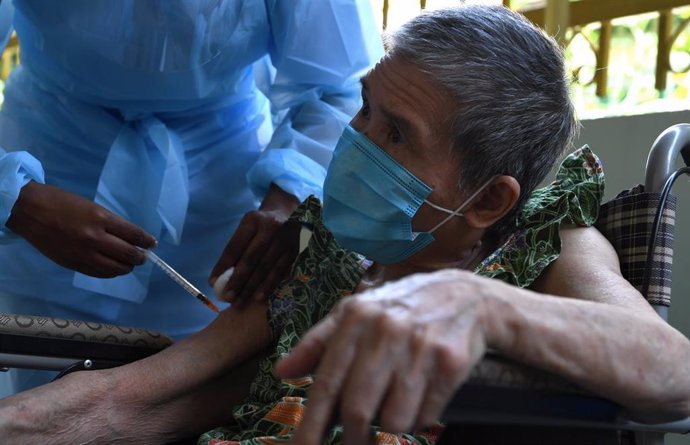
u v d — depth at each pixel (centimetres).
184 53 183
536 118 133
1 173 171
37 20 183
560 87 137
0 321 149
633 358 93
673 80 287
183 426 155
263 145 214
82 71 188
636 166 256
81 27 179
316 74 196
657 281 138
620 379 92
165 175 194
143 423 151
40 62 196
